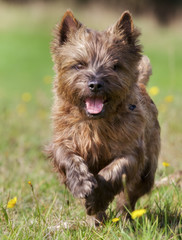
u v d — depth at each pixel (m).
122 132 8.33
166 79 34.00
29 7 62.78
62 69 8.59
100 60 8.26
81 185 7.86
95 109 8.13
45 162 12.74
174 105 18.31
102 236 7.28
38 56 45.06
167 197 9.18
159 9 72.81
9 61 42.59
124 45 8.59
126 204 9.51
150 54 47.44
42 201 9.54
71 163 8.11
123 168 8.07
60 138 8.59
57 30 8.93
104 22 60.66
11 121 17.94
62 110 8.62
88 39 8.49
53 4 64.62
